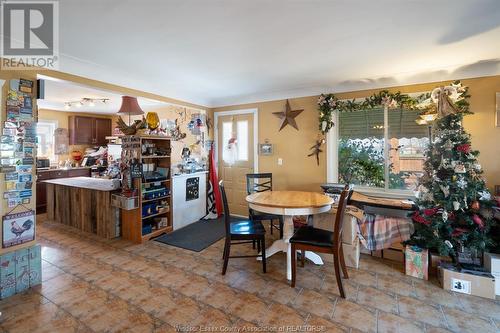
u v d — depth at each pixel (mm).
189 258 3039
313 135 4074
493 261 2332
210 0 1685
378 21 1980
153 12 1830
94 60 2789
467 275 2285
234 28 2082
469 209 2553
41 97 2506
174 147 4859
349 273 2684
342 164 3938
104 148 6164
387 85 3525
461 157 2555
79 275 2619
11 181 2326
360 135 3809
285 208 2492
